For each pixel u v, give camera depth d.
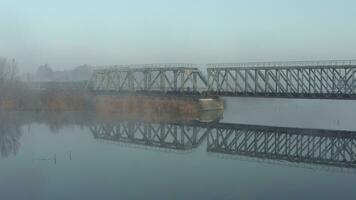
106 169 43.91
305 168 45.97
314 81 84.06
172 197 33.94
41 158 49.16
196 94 103.12
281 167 46.44
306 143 64.38
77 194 34.81
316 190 36.41
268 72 91.06
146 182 38.69
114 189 36.25
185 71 106.81
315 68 83.31
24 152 52.75
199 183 38.38
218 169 44.94
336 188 37.22
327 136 70.62
